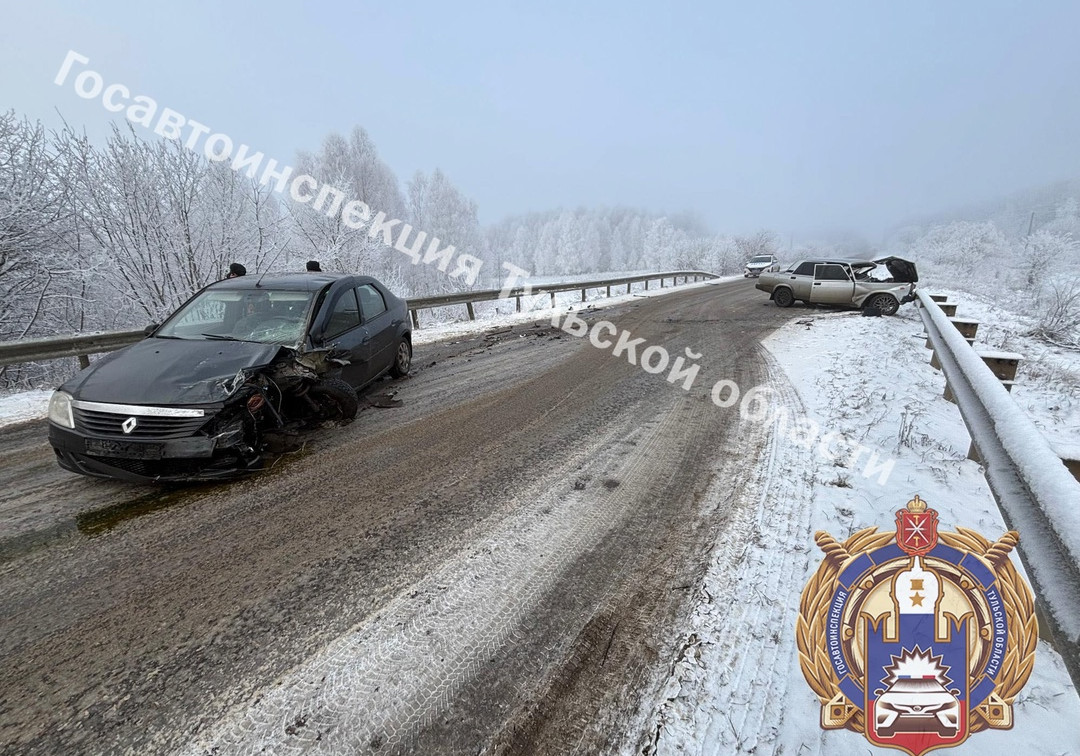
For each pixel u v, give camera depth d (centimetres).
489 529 321
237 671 208
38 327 1141
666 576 276
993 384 326
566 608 250
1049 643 237
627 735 186
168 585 263
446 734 183
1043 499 190
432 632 232
